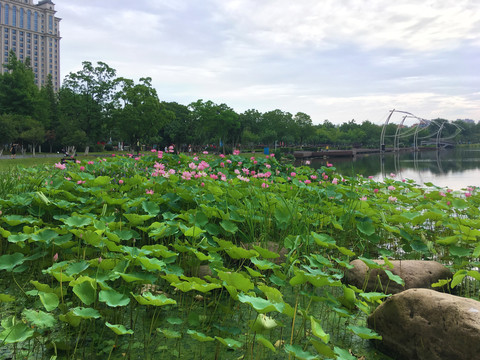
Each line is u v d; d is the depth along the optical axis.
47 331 2.81
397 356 2.71
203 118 59.81
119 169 8.69
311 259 3.55
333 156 66.06
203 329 2.87
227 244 3.52
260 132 77.50
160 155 9.87
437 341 2.47
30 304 3.21
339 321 3.11
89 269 3.02
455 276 3.23
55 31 132.75
